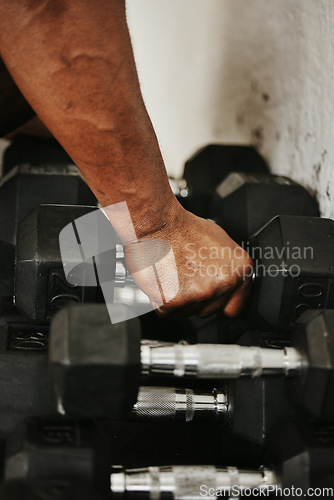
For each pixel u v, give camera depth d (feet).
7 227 3.66
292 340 2.43
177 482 2.30
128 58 2.24
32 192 3.67
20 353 2.59
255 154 5.05
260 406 2.56
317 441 2.27
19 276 2.85
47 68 2.14
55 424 2.23
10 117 3.57
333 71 3.70
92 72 2.15
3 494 1.82
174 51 6.83
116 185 2.48
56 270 2.75
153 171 2.50
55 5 2.04
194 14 6.22
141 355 2.25
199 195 4.96
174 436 3.20
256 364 2.29
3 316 3.47
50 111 2.26
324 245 2.89
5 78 3.20
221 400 2.81
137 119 2.34
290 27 4.37
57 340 2.10
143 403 2.73
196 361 2.27
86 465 2.06
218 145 5.13
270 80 4.82
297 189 3.80
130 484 2.27
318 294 2.84
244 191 3.73
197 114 6.46
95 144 2.33
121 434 3.20
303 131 4.19
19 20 2.06
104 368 2.04
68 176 3.75
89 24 2.09
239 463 2.86
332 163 3.71
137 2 7.34
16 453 2.07
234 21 5.42
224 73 5.76
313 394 2.23
